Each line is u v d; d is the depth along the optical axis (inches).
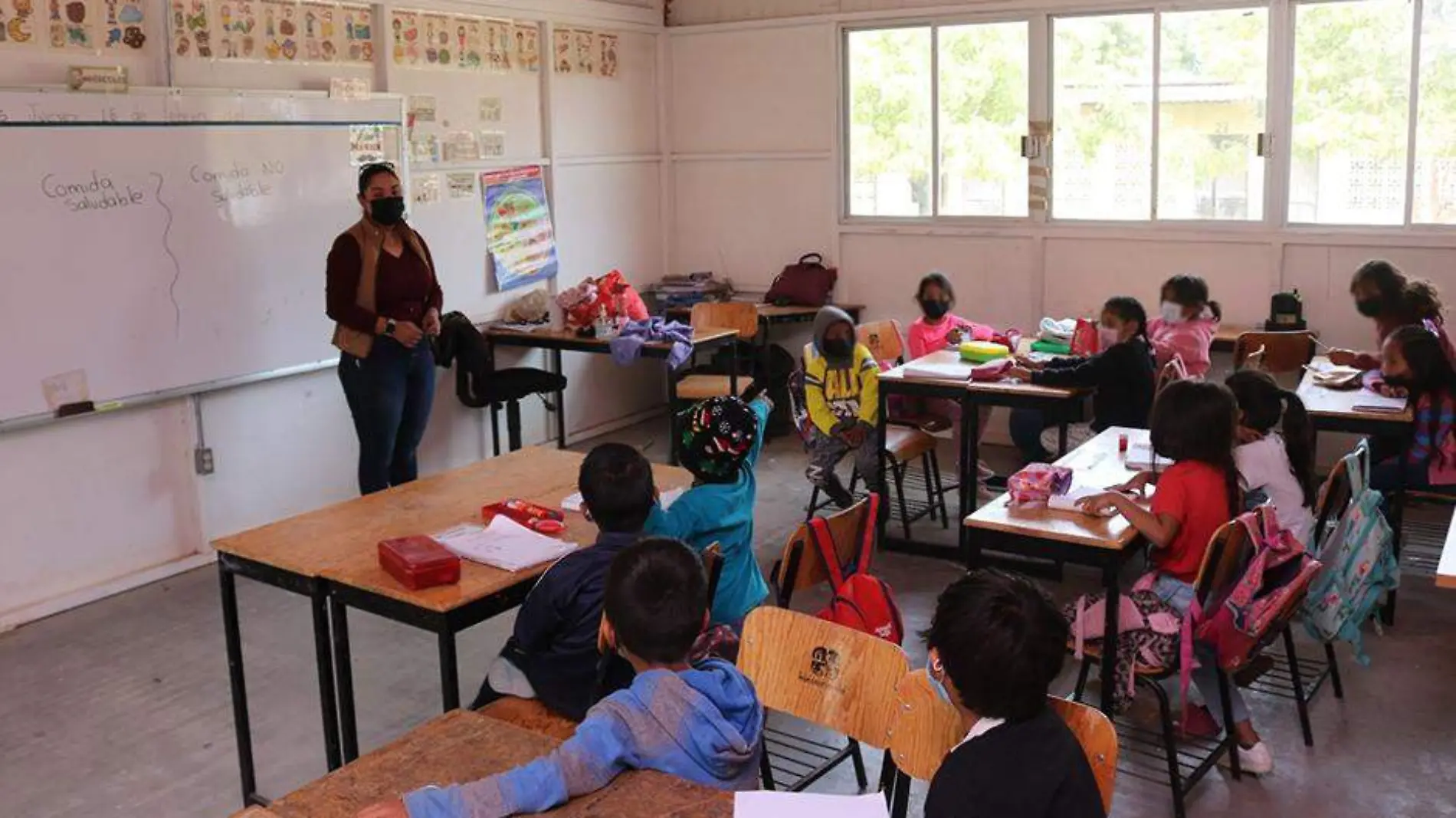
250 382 209.6
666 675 75.2
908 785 94.4
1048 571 192.1
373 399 198.5
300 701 155.0
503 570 112.2
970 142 275.6
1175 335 215.8
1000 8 264.1
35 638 176.2
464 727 80.5
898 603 183.3
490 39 254.7
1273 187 247.3
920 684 87.4
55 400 182.1
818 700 95.3
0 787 135.4
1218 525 129.0
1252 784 130.0
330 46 221.0
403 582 109.0
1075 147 265.4
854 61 285.9
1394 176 238.1
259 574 119.0
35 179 176.4
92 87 182.1
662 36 303.3
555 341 251.6
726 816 66.9
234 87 204.4
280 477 218.7
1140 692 150.9
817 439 206.2
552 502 133.5
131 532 196.5
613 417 299.9
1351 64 237.8
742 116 299.1
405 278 199.6
